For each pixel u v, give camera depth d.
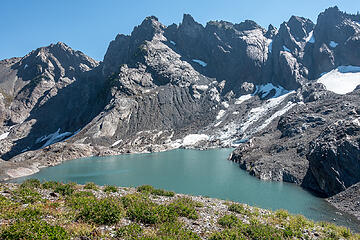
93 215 13.63
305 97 147.00
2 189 17.95
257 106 171.75
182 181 58.97
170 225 14.12
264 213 21.75
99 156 119.12
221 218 17.12
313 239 15.94
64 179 66.50
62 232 10.73
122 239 11.81
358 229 28.19
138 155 116.06
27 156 112.44
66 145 119.31
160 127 165.75
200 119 175.75
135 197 18.92
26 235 9.97
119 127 159.38
